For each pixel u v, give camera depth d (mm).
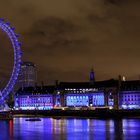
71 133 115625
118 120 195375
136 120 193625
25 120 199125
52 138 101500
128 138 99125
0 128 138125
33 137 104375
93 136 105500
